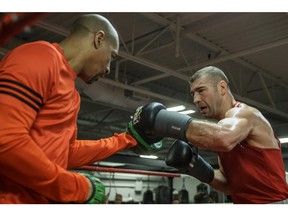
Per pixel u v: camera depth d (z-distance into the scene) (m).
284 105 8.08
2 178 1.01
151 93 6.21
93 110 8.46
